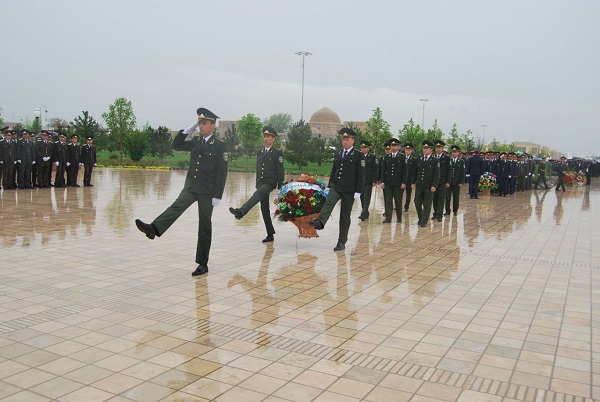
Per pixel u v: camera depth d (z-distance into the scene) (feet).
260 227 38.45
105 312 18.26
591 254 31.24
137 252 28.25
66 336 15.94
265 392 12.65
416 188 41.96
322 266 26.32
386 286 22.74
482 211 54.60
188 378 13.32
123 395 12.31
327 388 12.94
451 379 13.62
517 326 17.93
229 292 21.17
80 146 69.56
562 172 88.84
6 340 15.51
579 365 14.73
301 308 19.35
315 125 345.72
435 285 23.13
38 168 63.98
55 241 30.60
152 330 16.65
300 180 32.55
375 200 63.16
